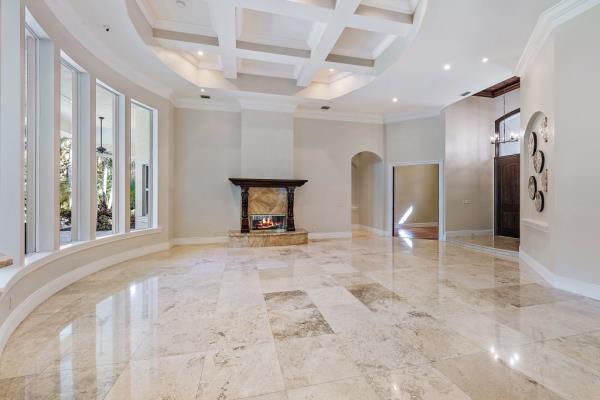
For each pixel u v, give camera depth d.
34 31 3.06
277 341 2.27
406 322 2.59
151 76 5.21
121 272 4.23
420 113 7.54
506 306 2.95
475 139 7.56
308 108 7.24
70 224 3.99
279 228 6.94
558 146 3.42
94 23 3.63
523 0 3.21
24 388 1.71
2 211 2.58
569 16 3.27
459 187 7.40
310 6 3.52
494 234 7.69
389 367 1.92
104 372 1.87
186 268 4.46
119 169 4.87
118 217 4.90
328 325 2.54
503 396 1.64
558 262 3.49
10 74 2.59
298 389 1.71
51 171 3.23
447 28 3.74
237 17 4.03
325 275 4.10
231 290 3.45
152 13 4.04
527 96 4.45
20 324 2.55
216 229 6.69
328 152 7.59
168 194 5.94
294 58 4.87
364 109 7.31
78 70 3.90
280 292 3.38
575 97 3.25
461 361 1.98
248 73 5.97
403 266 4.61
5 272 2.45
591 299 3.13
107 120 5.52
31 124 3.17
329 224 7.61
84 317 2.70
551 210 3.60
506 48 4.24
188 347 2.18
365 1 3.69
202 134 6.58
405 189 10.18
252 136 6.62
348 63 5.14
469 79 5.34
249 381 1.78
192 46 4.50
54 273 3.32
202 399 1.63
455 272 4.25
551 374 1.84
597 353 2.08
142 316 2.72
